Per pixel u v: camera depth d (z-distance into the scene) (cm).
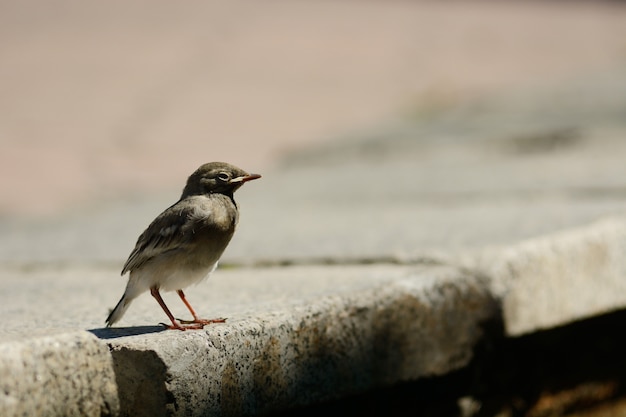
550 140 1587
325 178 1545
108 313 646
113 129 2284
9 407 443
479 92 2608
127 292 592
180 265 590
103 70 2909
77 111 2433
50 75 2808
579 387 791
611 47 3509
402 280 668
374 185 1388
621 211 898
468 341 689
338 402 624
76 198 1702
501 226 899
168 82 2817
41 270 931
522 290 728
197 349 517
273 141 2162
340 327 606
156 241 587
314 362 586
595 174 1238
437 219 1029
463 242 817
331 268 800
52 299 726
